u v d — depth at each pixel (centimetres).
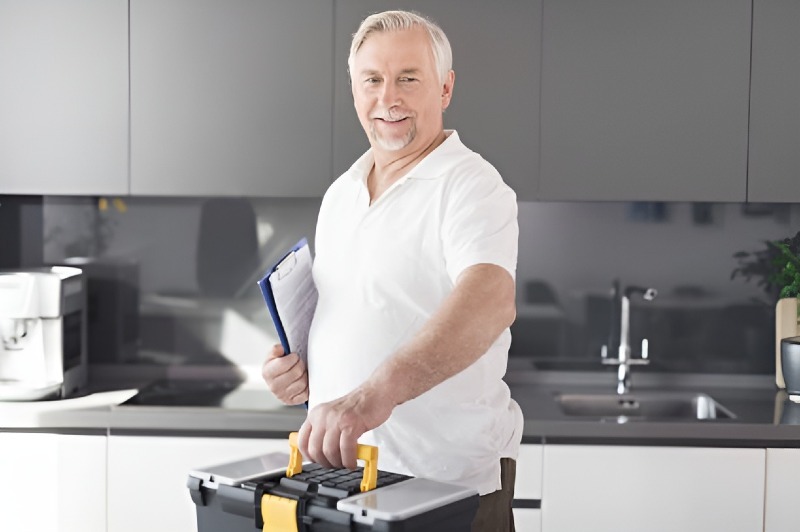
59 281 287
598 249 328
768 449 264
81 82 295
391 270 163
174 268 334
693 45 289
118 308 335
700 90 290
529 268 329
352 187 177
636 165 292
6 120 296
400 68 166
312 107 294
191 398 296
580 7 289
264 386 322
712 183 292
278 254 333
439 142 175
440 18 290
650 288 328
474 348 138
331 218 178
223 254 334
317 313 172
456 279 151
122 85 295
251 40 293
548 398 301
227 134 295
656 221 327
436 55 170
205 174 296
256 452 272
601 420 266
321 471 128
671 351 330
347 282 168
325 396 167
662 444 266
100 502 274
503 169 292
